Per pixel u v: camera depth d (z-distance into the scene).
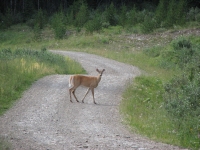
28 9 141.50
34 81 42.06
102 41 93.00
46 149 20.23
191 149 22.66
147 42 91.00
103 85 42.91
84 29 114.81
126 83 43.81
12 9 151.88
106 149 20.62
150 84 44.88
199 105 31.53
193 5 135.38
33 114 29.84
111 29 109.81
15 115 29.25
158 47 79.62
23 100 34.22
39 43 103.38
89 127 26.56
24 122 27.28
